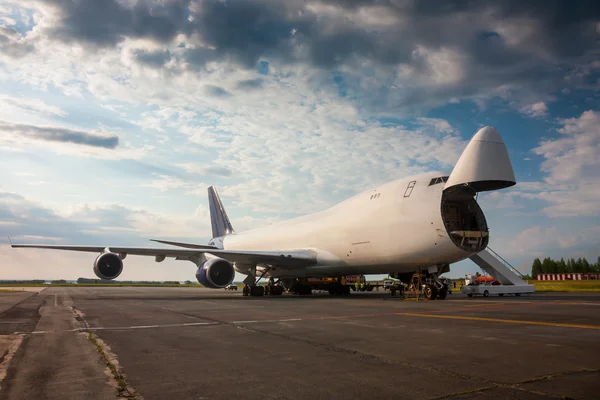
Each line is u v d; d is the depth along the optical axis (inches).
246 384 191.8
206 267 939.3
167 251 980.6
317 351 267.7
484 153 714.8
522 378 197.5
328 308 615.5
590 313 497.0
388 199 850.1
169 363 236.1
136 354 262.7
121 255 1004.6
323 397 171.5
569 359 238.1
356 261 926.4
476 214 793.6
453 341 300.7
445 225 745.0
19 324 425.1
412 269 865.5
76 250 974.4
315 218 1087.0
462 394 173.2
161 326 402.3
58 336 342.0
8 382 197.8
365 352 263.1
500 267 966.4
